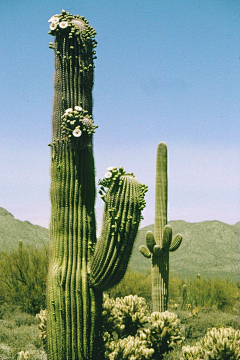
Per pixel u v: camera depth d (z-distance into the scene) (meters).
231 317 13.38
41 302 13.75
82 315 4.92
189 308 15.65
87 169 5.27
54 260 5.07
